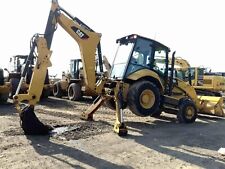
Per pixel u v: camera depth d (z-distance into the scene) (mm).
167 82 11047
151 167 5711
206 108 12617
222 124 11195
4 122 9430
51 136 7746
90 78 9508
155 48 10586
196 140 8062
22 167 5398
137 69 10125
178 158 6355
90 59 9469
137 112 9609
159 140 7887
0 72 14586
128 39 10422
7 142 7008
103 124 9547
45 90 17531
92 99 18500
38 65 7754
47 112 12070
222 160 6305
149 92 9797
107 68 11883
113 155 6359
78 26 9312
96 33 9555
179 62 19047
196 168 5742
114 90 9219
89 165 5656
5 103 14906
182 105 11016
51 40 8570
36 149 6559
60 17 8938
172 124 10602
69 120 10086
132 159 6152
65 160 5883
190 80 18531
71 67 18734
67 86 19078
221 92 20797
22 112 7789
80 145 7012
